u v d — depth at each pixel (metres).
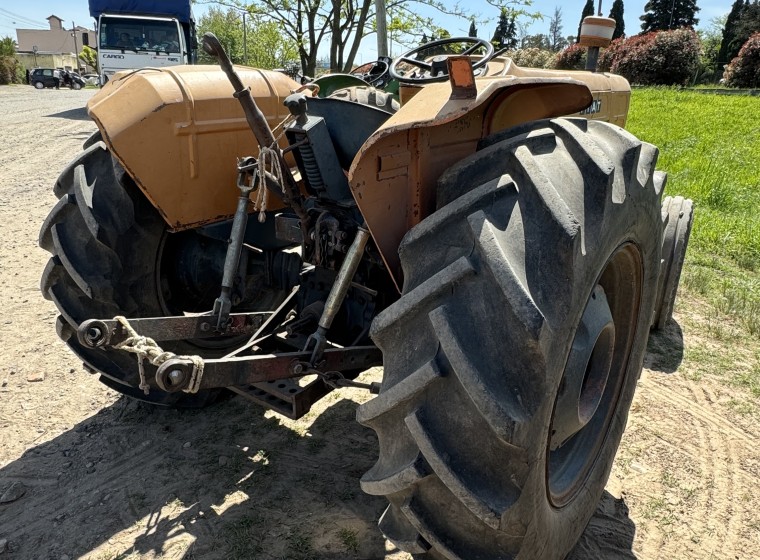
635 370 2.69
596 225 1.80
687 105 21.09
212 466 2.92
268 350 2.73
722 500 2.73
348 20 11.63
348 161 2.44
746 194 8.93
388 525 1.94
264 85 2.92
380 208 1.96
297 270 3.03
